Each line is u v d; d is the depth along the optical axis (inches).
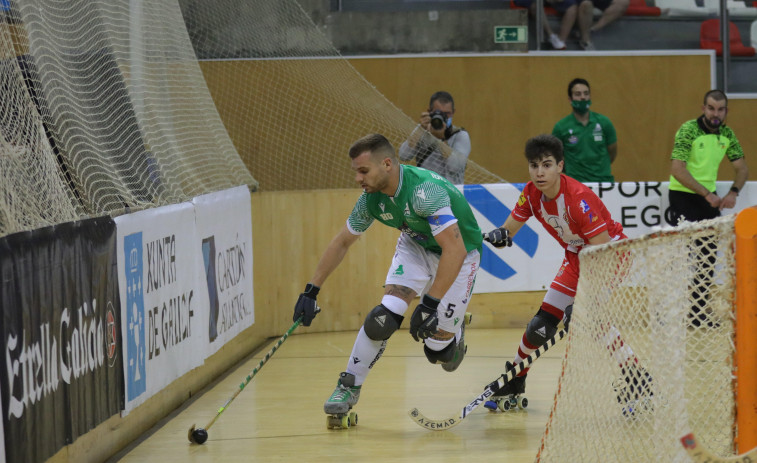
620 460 186.2
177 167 380.8
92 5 329.7
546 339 326.3
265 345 486.0
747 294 164.7
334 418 311.3
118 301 278.5
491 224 517.3
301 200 509.0
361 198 311.0
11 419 203.5
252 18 557.9
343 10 679.7
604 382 189.2
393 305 309.6
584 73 676.7
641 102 684.1
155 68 386.6
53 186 252.5
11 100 244.8
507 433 302.8
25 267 213.6
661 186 518.0
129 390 286.8
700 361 174.6
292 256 509.4
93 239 258.7
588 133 542.9
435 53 661.9
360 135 562.6
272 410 343.3
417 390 373.7
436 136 508.7
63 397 234.8
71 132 285.9
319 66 560.7
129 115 341.4
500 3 689.0
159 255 317.7
